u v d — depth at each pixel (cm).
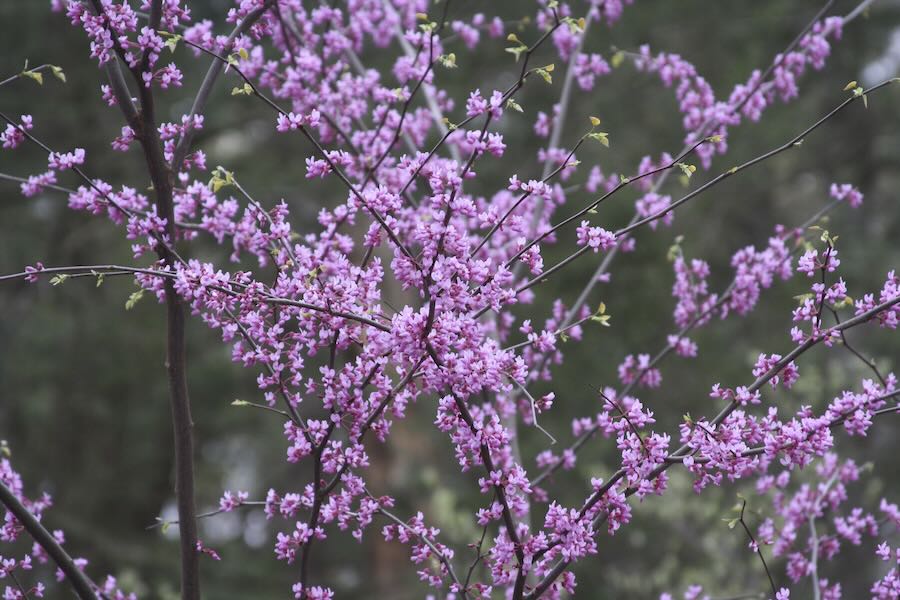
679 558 1137
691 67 651
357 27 640
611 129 1645
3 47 1554
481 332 382
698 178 1644
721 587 1030
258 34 492
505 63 1662
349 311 391
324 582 1780
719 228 1788
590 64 667
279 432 1897
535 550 401
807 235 588
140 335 1703
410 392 430
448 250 371
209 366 1741
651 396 1530
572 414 1488
